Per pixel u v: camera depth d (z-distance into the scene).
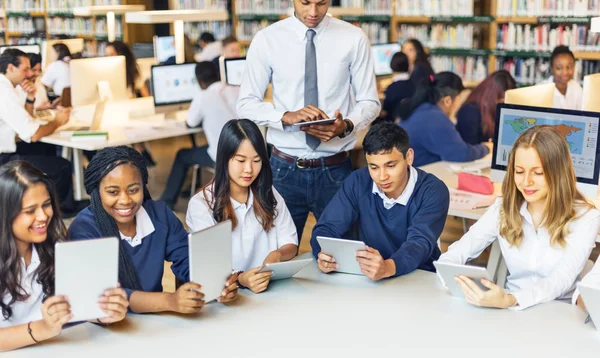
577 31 6.38
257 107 3.21
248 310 2.17
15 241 2.01
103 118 5.46
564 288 2.31
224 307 2.19
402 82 6.01
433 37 7.28
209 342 1.96
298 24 3.18
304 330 2.04
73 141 4.94
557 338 2.00
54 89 6.72
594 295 1.96
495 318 2.13
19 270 2.03
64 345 1.93
